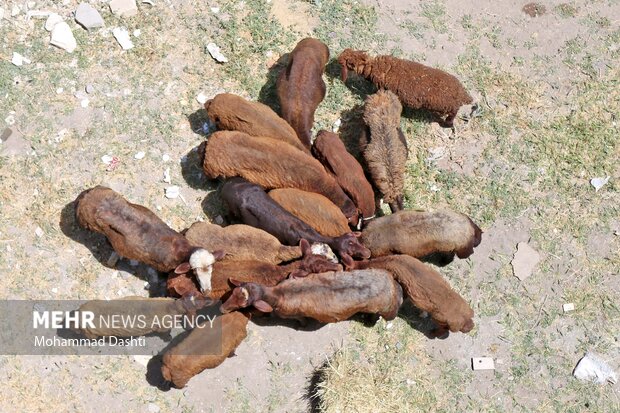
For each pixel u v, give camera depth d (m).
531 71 11.48
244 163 9.59
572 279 10.17
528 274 10.15
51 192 10.05
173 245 8.95
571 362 9.75
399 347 9.67
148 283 9.72
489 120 11.09
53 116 10.48
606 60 11.61
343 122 11.00
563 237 10.41
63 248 9.77
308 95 10.18
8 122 10.37
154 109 10.70
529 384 9.62
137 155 10.37
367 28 11.59
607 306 10.03
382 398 9.21
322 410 9.11
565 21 11.84
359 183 9.84
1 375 9.09
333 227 9.52
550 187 10.70
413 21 11.70
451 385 9.56
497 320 9.90
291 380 9.43
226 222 10.17
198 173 10.38
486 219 10.45
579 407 9.52
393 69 10.59
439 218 9.28
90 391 9.14
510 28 11.76
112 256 9.70
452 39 11.62
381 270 9.05
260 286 8.62
